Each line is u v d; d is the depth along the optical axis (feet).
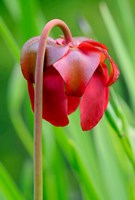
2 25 2.04
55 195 2.32
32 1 2.19
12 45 2.06
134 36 2.42
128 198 2.17
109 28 2.32
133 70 2.30
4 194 2.05
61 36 1.61
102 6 2.35
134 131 1.90
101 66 1.57
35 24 2.21
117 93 2.48
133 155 1.89
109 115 1.83
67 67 1.51
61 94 1.53
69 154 2.08
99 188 2.25
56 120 1.55
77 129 2.23
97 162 2.26
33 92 1.57
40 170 1.52
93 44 1.55
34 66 1.54
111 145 2.24
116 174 2.23
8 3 2.44
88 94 1.55
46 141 2.28
